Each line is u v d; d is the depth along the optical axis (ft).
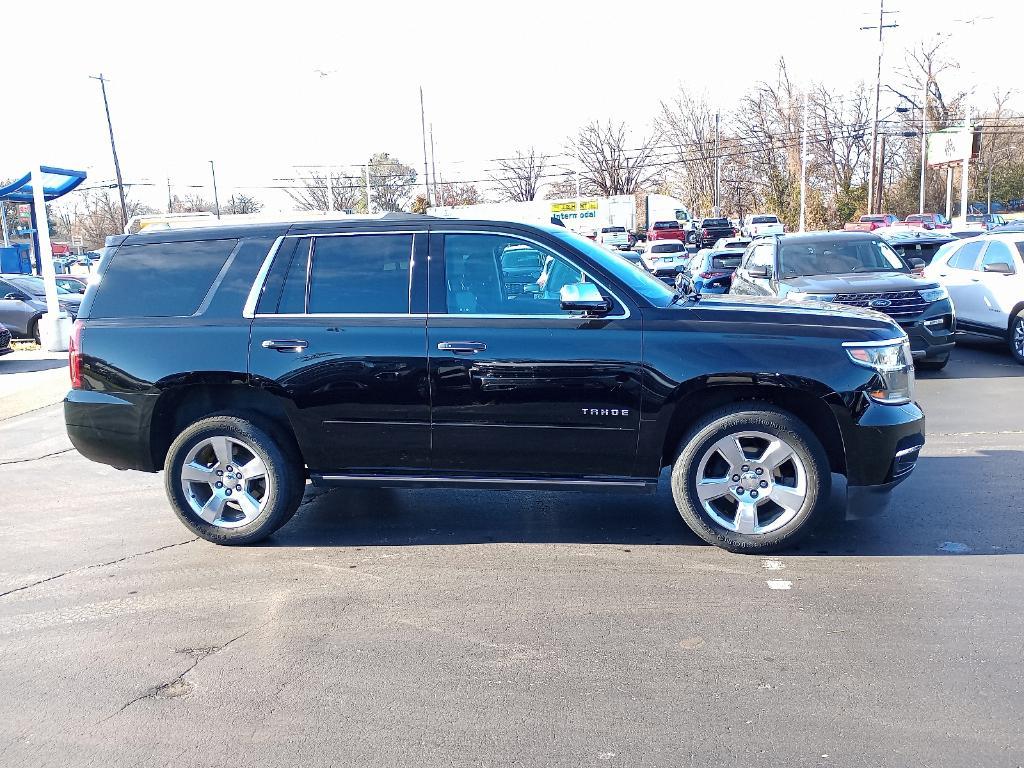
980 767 10.05
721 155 249.34
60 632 14.44
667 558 16.89
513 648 13.34
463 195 271.08
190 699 12.17
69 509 21.62
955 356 41.81
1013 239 39.93
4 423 34.17
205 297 18.16
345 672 12.77
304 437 17.67
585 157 263.08
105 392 18.25
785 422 16.30
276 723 11.48
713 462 17.04
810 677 12.18
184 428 18.93
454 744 10.85
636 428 16.69
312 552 17.88
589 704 11.67
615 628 13.92
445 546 17.95
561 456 17.08
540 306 17.19
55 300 56.85
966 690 11.71
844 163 228.02
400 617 14.60
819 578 15.65
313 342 17.40
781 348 16.28
